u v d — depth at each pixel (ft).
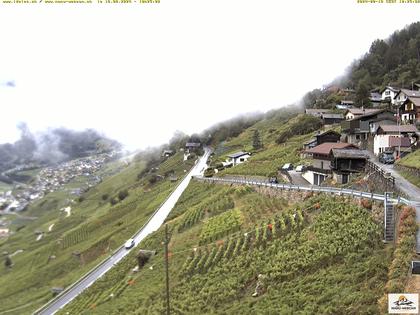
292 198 198.39
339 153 239.09
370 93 554.87
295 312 105.60
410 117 338.54
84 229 507.30
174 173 625.00
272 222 170.40
